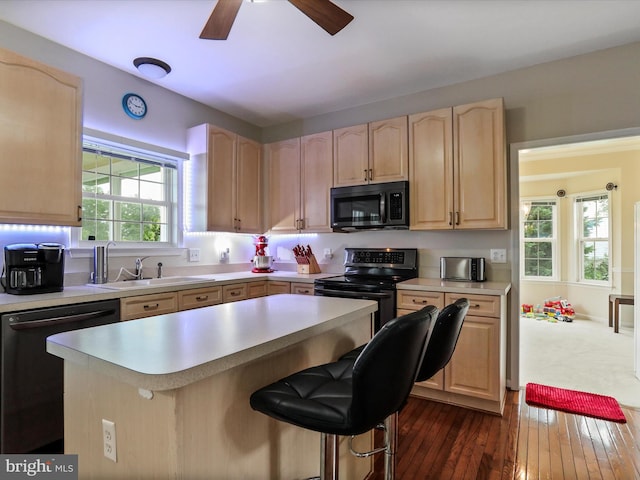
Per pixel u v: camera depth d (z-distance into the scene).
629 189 5.13
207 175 3.38
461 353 2.61
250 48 2.63
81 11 2.21
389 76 3.08
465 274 3.01
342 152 3.47
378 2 2.11
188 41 2.54
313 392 1.19
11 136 2.11
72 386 1.16
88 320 2.16
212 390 1.04
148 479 0.96
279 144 3.93
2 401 1.83
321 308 1.70
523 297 6.39
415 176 3.09
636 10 2.21
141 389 0.90
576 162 5.44
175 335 1.18
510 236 2.99
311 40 2.52
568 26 2.38
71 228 2.67
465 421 2.44
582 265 5.91
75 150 2.42
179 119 3.45
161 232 3.41
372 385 1.00
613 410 2.58
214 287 2.99
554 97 2.84
